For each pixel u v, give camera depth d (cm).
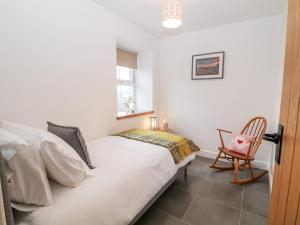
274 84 247
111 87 246
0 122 129
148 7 224
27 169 88
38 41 164
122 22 254
